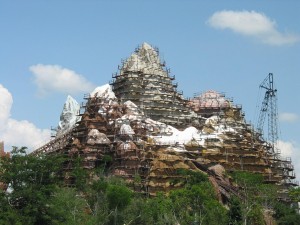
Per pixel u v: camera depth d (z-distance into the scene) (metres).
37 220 96.62
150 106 199.88
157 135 182.75
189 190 134.38
